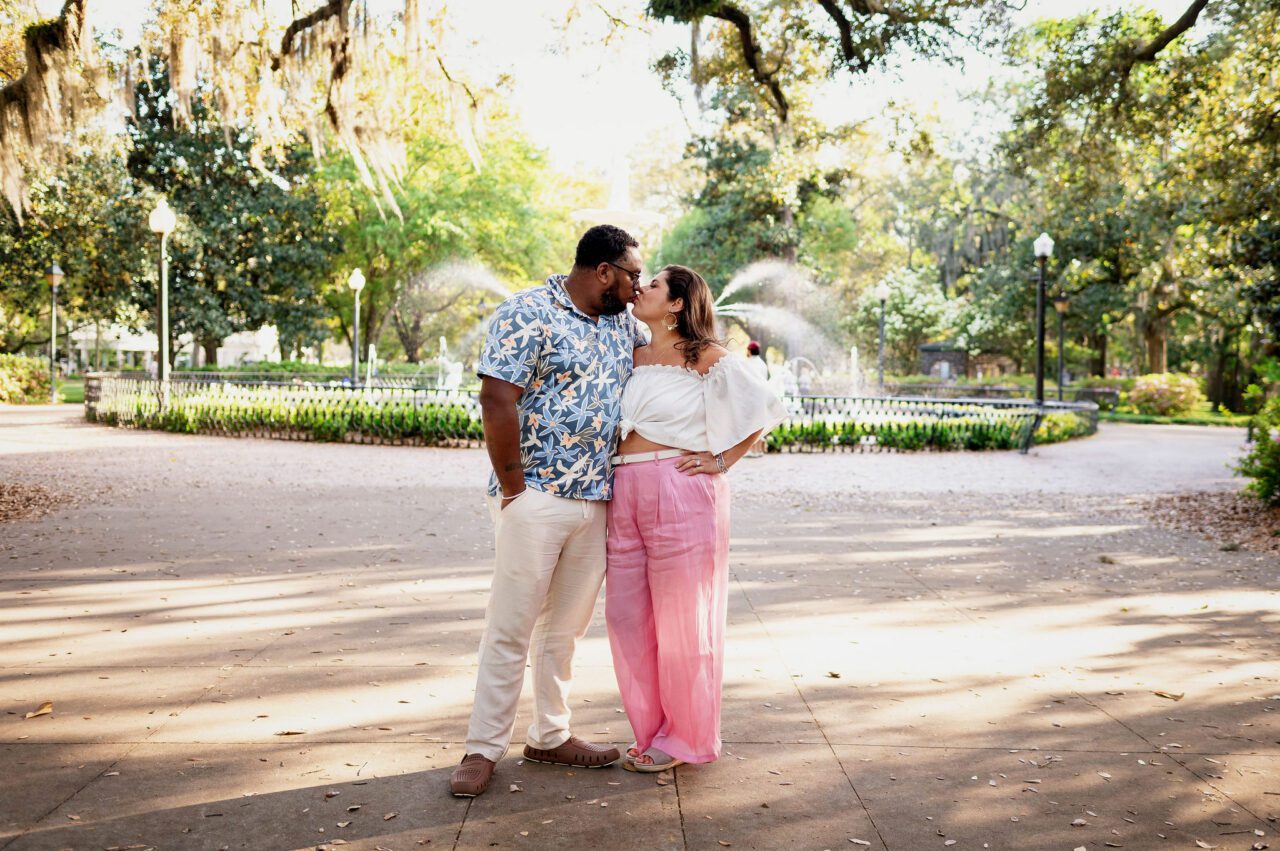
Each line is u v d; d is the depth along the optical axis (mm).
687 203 44062
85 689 3984
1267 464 9797
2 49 12250
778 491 11406
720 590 3371
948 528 8812
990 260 39938
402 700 3908
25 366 28516
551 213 42469
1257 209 14516
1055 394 36094
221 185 33156
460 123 12422
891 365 50094
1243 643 4988
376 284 39938
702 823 2887
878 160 46000
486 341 3139
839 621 5344
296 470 12414
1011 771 3301
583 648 4770
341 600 5598
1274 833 2861
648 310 3369
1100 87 15156
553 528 3182
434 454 14961
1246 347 38062
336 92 11312
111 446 15383
